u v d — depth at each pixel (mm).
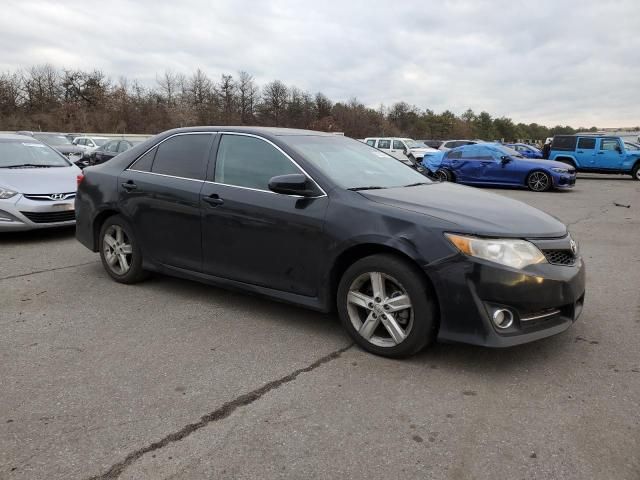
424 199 3857
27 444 2664
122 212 5168
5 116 57969
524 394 3166
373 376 3404
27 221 7457
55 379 3359
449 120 98875
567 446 2645
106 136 35906
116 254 5383
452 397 3135
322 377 3393
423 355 3713
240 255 4320
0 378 3367
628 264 6465
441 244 3365
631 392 3184
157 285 5379
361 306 3732
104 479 2408
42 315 4527
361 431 2787
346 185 3990
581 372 3447
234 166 4477
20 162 8500
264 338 4031
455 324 3367
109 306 4758
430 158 19109
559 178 16344
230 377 3396
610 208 12250
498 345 3279
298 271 4008
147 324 4320
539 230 3516
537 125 140750
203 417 2920
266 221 4105
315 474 2449
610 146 21953
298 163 4129
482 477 2422
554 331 3453
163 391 3209
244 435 2752
